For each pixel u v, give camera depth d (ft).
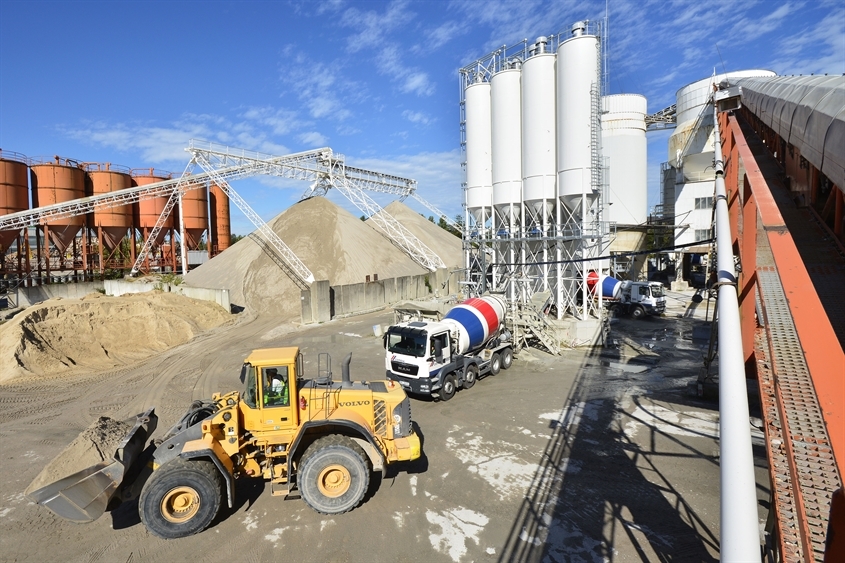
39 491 24.84
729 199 37.93
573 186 74.08
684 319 100.48
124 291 132.05
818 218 27.76
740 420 9.44
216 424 29.40
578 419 45.11
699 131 126.93
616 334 85.71
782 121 23.79
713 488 32.04
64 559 26.07
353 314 112.57
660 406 48.19
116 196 140.97
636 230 141.49
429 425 44.32
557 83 76.28
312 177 158.10
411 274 151.64
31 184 150.00
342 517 29.32
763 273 21.63
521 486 32.76
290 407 30.60
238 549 26.55
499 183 85.40
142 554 26.35
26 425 46.70
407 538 27.14
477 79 92.63
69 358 70.59
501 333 67.05
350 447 29.55
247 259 136.46
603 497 31.07
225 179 141.90
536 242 87.15
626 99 137.18
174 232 183.52
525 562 24.84
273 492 30.35
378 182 180.55
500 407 48.91
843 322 18.02
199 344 83.97
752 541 7.64
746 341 30.55
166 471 27.45
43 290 126.62
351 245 147.13
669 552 25.36
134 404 52.90
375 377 61.21
